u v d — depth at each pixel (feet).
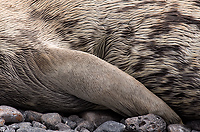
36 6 56.59
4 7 57.00
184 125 48.32
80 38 53.11
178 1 49.70
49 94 53.42
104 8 52.54
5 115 46.32
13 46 53.47
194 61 47.60
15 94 55.11
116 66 52.75
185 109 50.49
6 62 53.83
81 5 53.47
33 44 52.85
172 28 48.85
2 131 42.39
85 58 48.44
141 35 50.31
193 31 48.01
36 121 50.24
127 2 51.75
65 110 55.67
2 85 54.75
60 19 53.83
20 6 57.41
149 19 50.11
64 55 49.70
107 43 52.75
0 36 53.83
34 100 54.95
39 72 51.90
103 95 48.47
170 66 48.75
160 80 49.70
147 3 50.85
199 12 48.60
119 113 50.78
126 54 51.49
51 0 55.42
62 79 50.24
